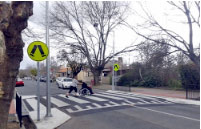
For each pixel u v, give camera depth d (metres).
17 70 4.32
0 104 4.26
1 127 4.27
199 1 16.45
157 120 9.45
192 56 17.64
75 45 33.53
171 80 27.23
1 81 4.21
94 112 11.58
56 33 32.16
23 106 11.55
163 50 19.00
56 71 86.69
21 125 7.88
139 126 8.40
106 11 32.75
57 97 18.19
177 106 13.73
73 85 18.39
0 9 3.80
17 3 3.75
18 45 4.05
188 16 17.14
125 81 33.97
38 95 9.64
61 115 10.75
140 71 31.66
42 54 9.46
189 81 22.84
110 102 15.06
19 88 31.70
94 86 34.31
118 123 8.97
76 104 14.30
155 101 16.11
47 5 10.59
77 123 9.13
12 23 3.80
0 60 4.19
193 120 9.44
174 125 8.50
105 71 55.12
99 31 34.19
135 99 16.77
